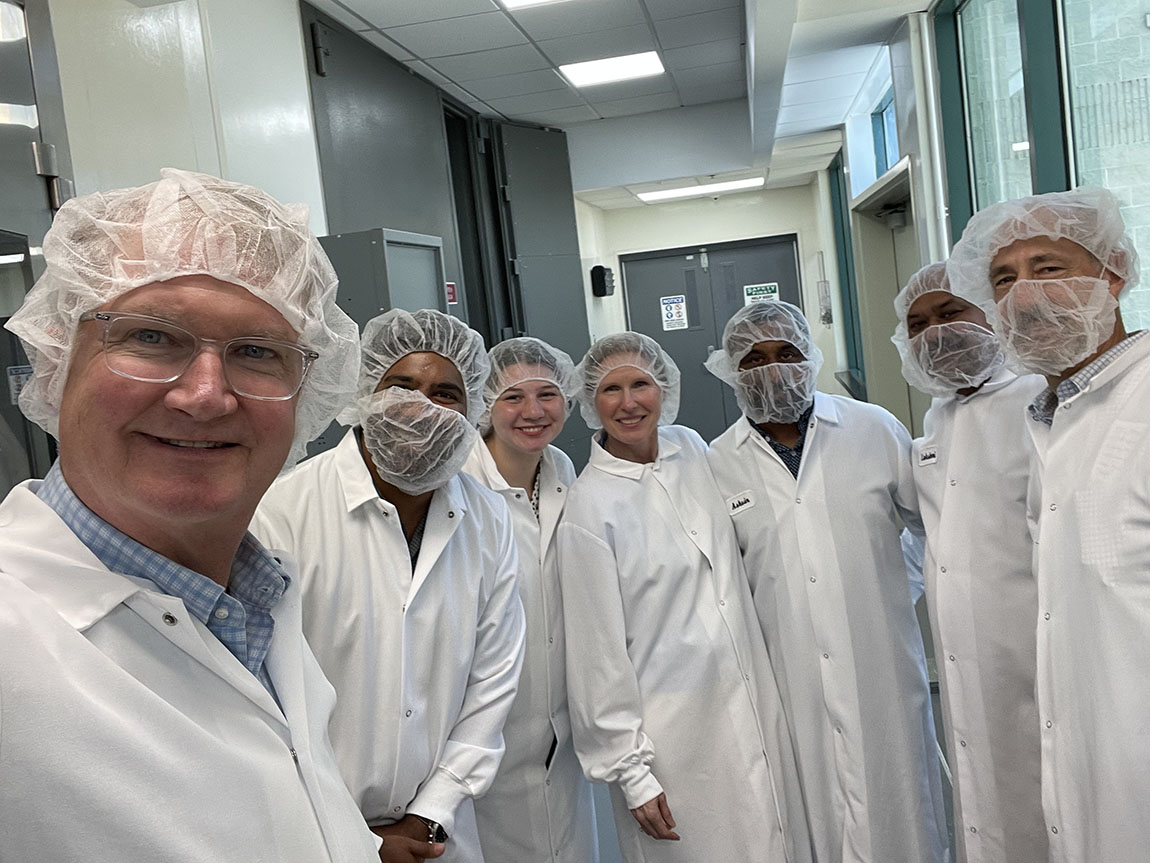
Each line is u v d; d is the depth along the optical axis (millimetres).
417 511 1532
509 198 5516
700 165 5953
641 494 1882
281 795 763
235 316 729
